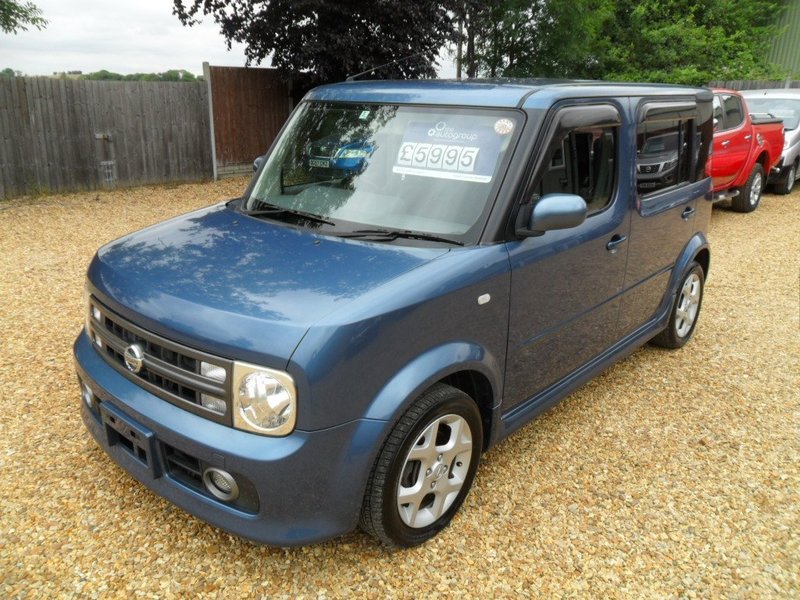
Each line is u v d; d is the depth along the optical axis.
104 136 11.44
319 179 3.54
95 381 2.90
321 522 2.55
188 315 2.53
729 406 4.48
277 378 2.37
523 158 3.10
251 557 2.86
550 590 2.78
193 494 2.65
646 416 4.30
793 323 6.07
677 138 4.63
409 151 3.34
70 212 9.70
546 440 3.97
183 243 3.12
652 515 3.30
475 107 3.30
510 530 3.14
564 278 3.48
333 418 2.44
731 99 10.03
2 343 4.92
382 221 3.18
